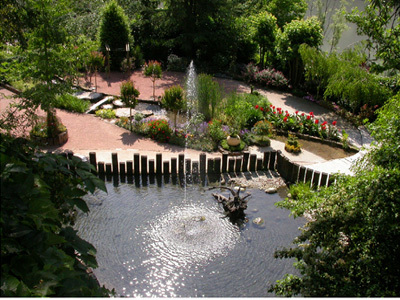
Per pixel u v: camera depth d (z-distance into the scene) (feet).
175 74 65.10
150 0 73.26
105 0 76.64
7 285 7.47
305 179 34.37
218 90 49.42
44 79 36.88
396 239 14.15
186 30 69.10
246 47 70.64
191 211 30.30
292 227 28.66
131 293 22.18
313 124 44.86
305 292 13.92
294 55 58.34
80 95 51.67
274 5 79.36
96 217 28.91
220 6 66.28
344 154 40.91
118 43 63.72
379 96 46.65
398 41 26.08
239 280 23.36
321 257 14.76
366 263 14.21
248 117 45.34
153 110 50.16
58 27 35.70
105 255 25.00
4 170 8.59
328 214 15.74
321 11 79.56
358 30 27.76
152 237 26.91
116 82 58.95
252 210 30.81
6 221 8.09
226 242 26.71
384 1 26.08
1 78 52.95
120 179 34.91
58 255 9.00
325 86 56.13
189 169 35.91
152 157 37.83
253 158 36.88
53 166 11.02
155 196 32.32
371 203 14.56
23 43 24.08
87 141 40.34
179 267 24.25
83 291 8.96
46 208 9.09
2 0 21.13
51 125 38.52
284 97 57.72
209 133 42.14
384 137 16.42
